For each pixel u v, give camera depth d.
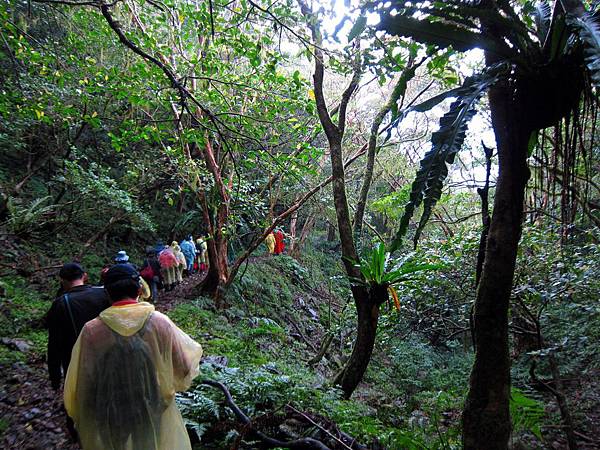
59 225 11.34
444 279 6.30
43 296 8.58
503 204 2.52
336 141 5.32
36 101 8.00
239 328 10.20
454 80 5.01
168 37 8.67
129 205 11.12
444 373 7.57
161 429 2.26
